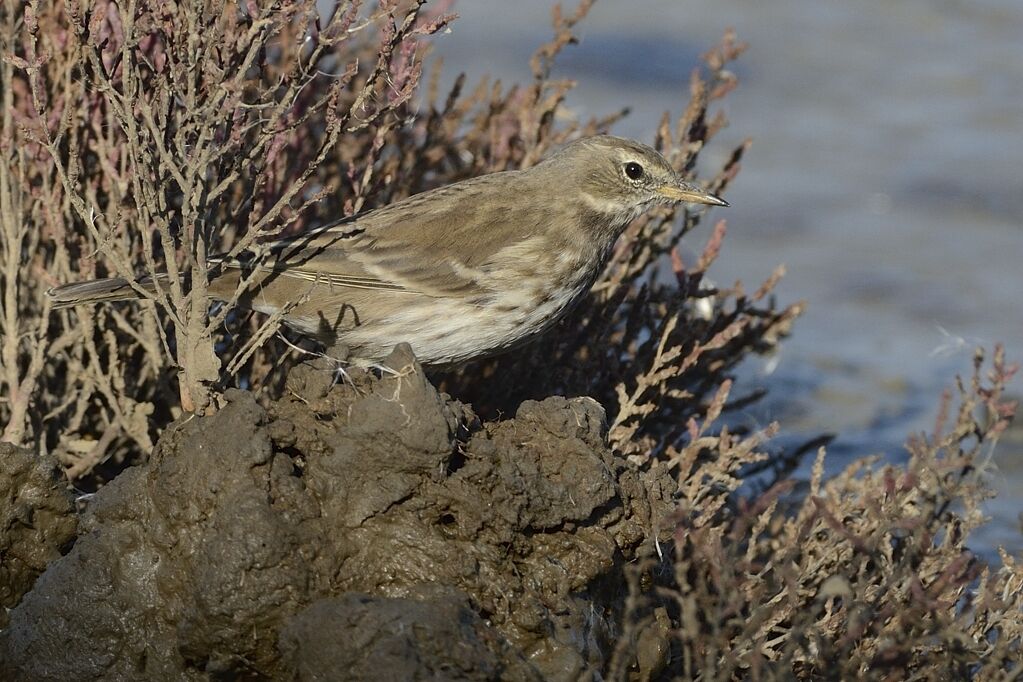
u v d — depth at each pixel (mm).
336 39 9680
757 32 31734
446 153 13766
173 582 8656
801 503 13594
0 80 11617
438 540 8523
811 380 17859
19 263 11047
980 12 33844
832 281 21719
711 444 11383
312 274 10789
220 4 9289
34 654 8875
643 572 9070
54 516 9156
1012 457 15438
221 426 8617
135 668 8703
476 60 28000
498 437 8953
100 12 9477
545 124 13625
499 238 11109
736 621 8547
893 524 9070
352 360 10266
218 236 11008
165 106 9250
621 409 11516
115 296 10094
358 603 8117
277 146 10133
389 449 8516
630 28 30906
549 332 12383
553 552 8773
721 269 21938
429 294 10914
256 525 8375
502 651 8250
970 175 25422
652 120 26016
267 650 8438
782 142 26703
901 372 18344
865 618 8656
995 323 20344
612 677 8133
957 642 8766
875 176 25484
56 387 11867
